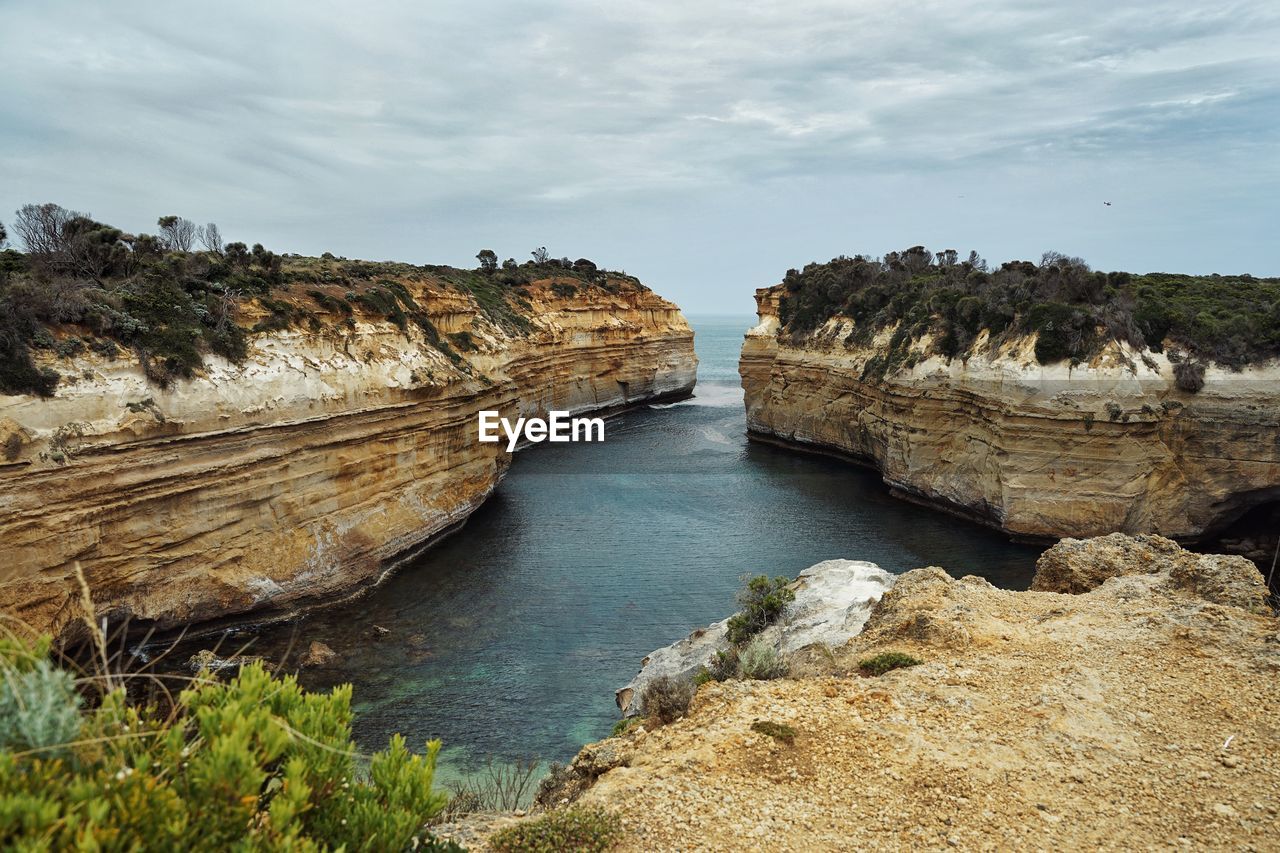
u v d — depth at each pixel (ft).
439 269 239.91
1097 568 58.70
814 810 28.14
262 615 88.17
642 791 29.55
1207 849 25.29
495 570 110.63
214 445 82.43
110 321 77.87
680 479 175.73
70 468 69.05
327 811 18.40
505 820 32.86
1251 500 121.49
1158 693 36.27
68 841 13.43
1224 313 135.74
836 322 209.67
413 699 73.31
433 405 119.96
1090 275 142.41
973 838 26.27
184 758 16.81
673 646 77.56
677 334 324.19
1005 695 36.91
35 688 15.66
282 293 106.01
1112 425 122.01
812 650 52.16
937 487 148.56
